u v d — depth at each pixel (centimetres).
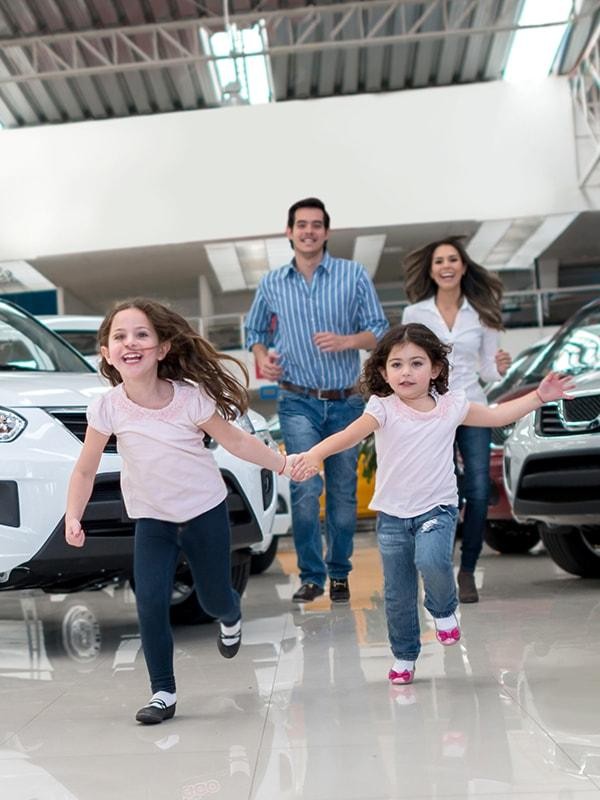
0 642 462
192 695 319
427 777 219
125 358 283
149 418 289
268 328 541
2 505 377
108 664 388
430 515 317
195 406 291
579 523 508
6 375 432
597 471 484
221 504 299
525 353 805
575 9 1535
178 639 434
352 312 525
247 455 300
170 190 1703
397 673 318
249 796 213
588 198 1667
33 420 388
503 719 266
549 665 333
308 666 356
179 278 2112
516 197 1672
